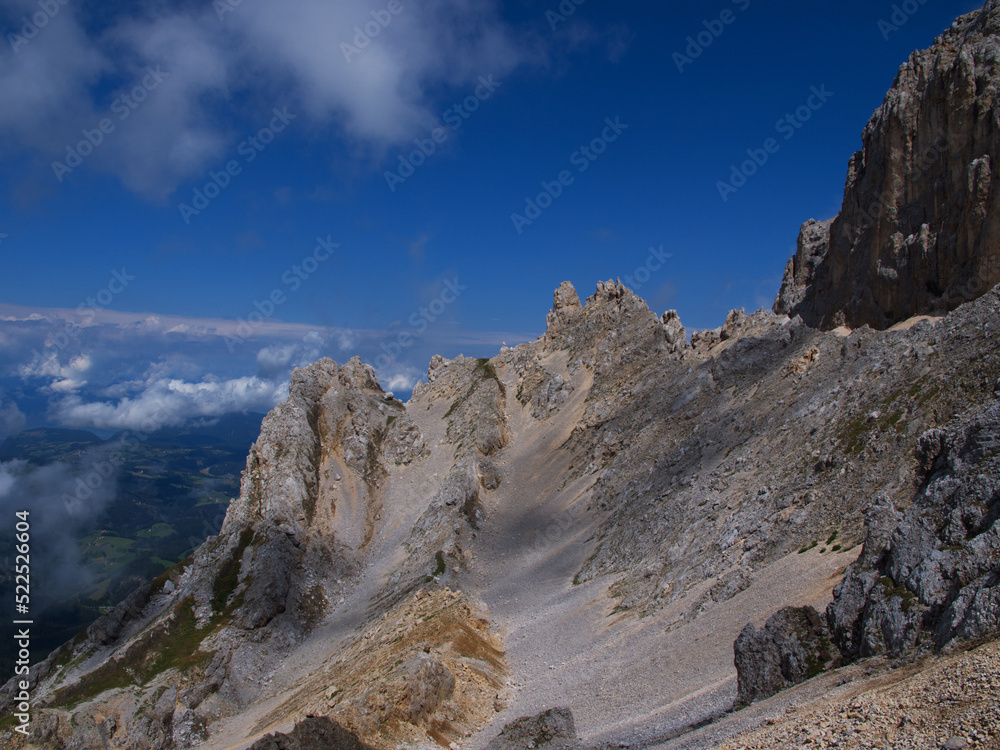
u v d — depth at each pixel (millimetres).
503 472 176125
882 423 63375
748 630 37906
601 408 172000
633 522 106562
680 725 38000
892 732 20766
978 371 57969
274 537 153750
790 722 26422
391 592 136125
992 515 31672
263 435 185500
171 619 129875
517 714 57594
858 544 49781
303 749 37281
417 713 53375
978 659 22578
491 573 129250
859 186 99000
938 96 81438
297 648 129500
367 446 191750
